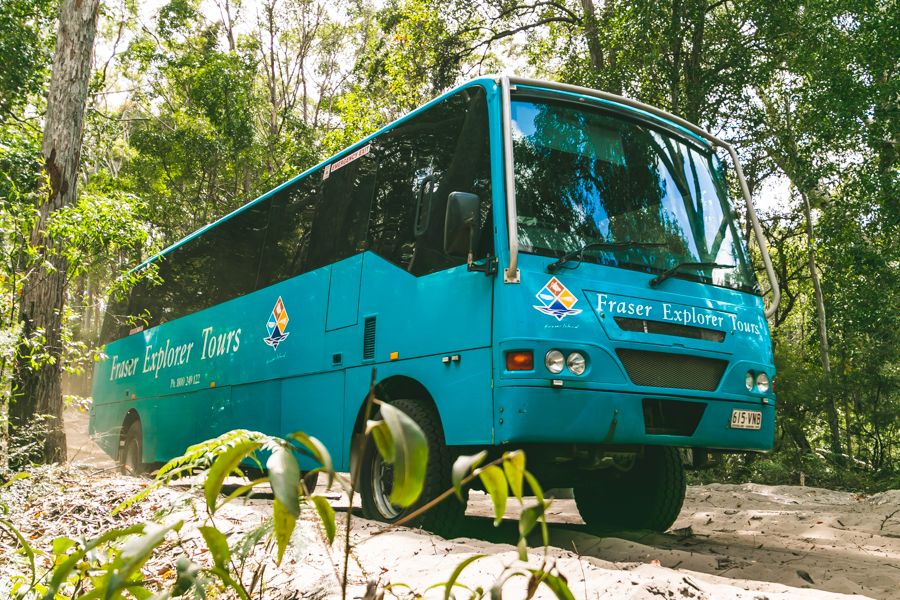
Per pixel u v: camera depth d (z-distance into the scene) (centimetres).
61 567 97
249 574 367
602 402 548
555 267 564
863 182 1938
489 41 2686
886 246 2089
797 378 1883
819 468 1725
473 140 624
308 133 3744
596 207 612
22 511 551
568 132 631
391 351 667
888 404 1809
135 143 3603
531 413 527
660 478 690
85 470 823
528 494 671
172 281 1251
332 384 754
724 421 610
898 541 684
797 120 2127
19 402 1083
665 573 385
